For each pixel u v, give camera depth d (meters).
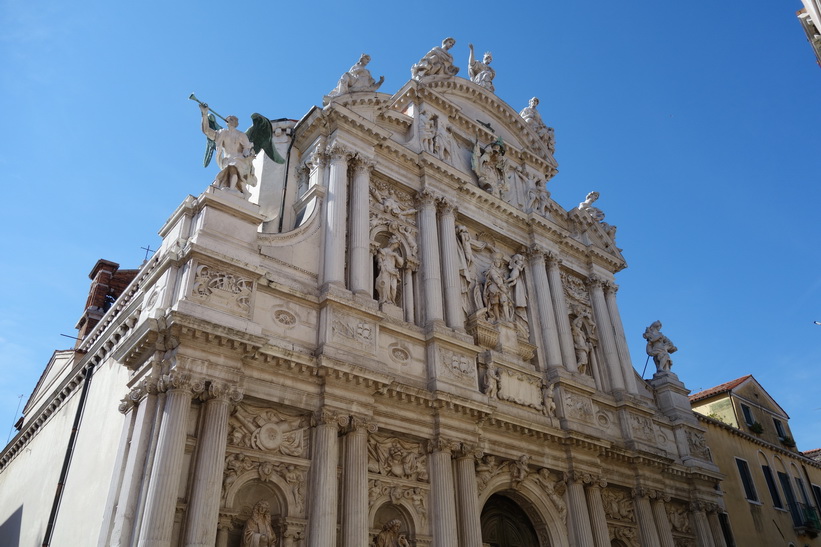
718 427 40.19
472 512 22.81
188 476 17.62
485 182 32.09
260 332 19.70
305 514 19.34
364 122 27.33
